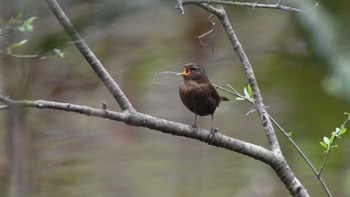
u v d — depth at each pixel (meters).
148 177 14.08
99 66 6.05
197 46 14.55
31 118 12.21
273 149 6.44
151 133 14.76
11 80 9.31
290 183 6.35
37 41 3.65
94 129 13.73
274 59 13.95
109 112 5.95
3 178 10.79
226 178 14.34
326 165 13.04
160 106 14.59
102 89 12.95
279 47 13.42
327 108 12.69
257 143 14.54
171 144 14.84
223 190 14.06
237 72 14.95
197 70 7.81
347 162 12.96
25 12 3.94
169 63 14.47
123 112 6.05
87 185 12.84
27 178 10.88
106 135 14.02
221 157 14.71
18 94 8.27
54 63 10.99
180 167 14.52
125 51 13.77
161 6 3.32
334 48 4.96
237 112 14.99
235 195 13.86
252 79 6.63
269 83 13.75
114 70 13.93
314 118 12.92
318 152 12.88
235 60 14.97
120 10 3.30
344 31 4.74
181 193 14.06
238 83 14.82
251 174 14.34
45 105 5.65
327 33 4.67
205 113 7.91
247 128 14.80
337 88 5.99
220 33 14.87
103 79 6.08
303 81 13.05
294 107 13.19
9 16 5.43
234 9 9.70
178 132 6.29
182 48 14.54
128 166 13.97
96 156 13.47
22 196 10.71
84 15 3.36
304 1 4.46
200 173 14.48
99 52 13.42
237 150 6.40
